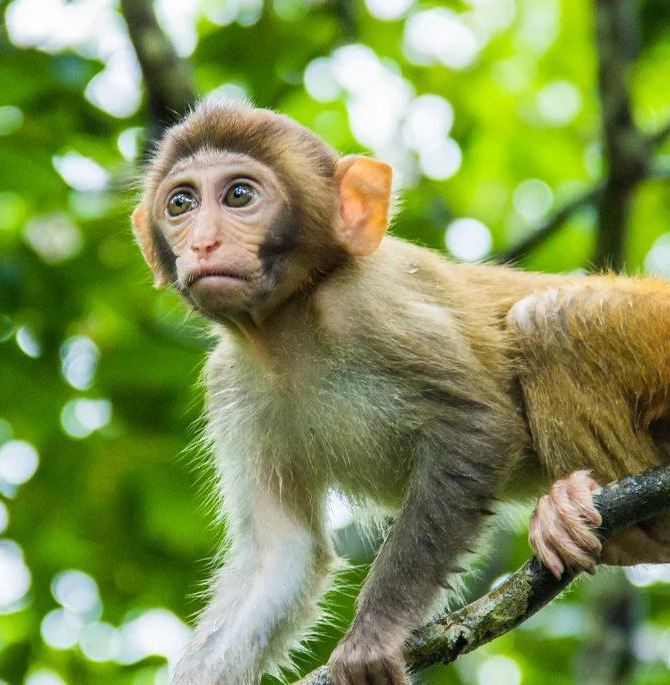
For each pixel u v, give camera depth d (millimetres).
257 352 11219
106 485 16172
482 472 10633
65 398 16438
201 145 10773
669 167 16953
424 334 10875
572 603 17875
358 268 11047
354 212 10969
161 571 16422
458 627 10031
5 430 16500
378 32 19641
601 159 17781
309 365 11125
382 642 10062
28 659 16312
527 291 11703
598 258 16969
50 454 16312
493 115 20703
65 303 16531
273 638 11164
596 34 17078
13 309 16406
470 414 10766
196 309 11117
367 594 10391
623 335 11039
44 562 16484
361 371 10984
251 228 10547
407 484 11289
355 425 11094
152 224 11117
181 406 16203
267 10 17500
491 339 11188
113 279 16719
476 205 20797
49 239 16938
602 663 15727
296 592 11289
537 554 10102
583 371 11094
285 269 10781
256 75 17703
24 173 16547
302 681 10148
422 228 18016
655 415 11156
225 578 11414
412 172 19312
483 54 20703
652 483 10203
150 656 16500
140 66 15258
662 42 19266
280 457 11570
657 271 15742
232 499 11641
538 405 11156
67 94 16422
